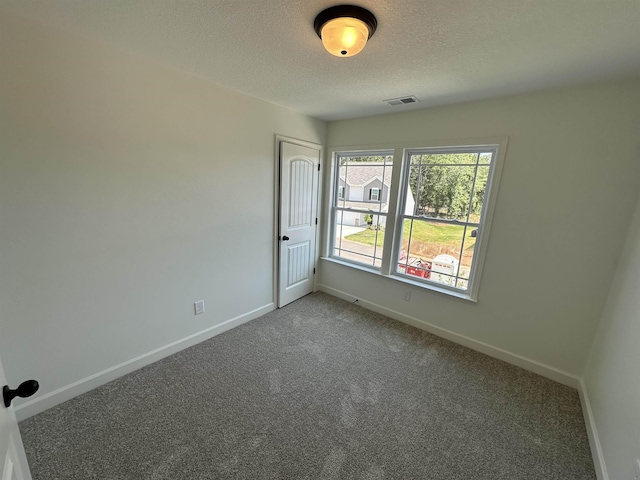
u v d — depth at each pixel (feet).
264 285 9.93
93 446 4.93
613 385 5.02
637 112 5.71
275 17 4.22
